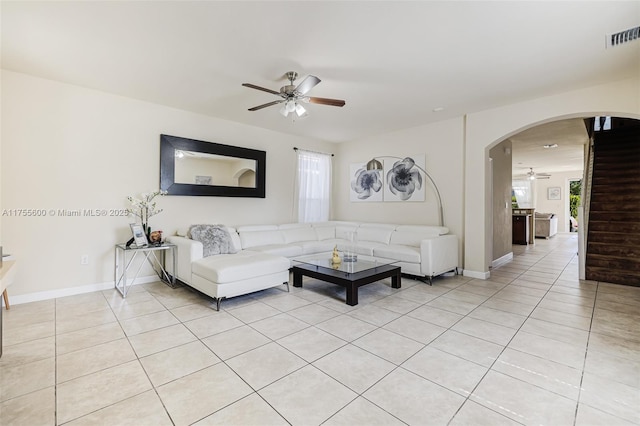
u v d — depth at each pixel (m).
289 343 2.36
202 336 2.48
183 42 2.59
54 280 3.44
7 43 2.61
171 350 2.24
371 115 4.59
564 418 1.53
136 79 3.35
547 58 2.83
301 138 6.00
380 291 3.76
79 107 3.56
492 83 3.40
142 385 1.81
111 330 2.59
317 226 5.87
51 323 2.72
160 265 4.11
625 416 1.55
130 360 2.10
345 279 3.27
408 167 5.35
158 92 3.72
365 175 6.06
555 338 2.44
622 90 3.29
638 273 4.03
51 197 3.41
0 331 2.09
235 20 2.28
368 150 6.03
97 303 3.27
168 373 1.94
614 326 2.68
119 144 3.85
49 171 3.39
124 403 1.65
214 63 2.96
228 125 4.89
